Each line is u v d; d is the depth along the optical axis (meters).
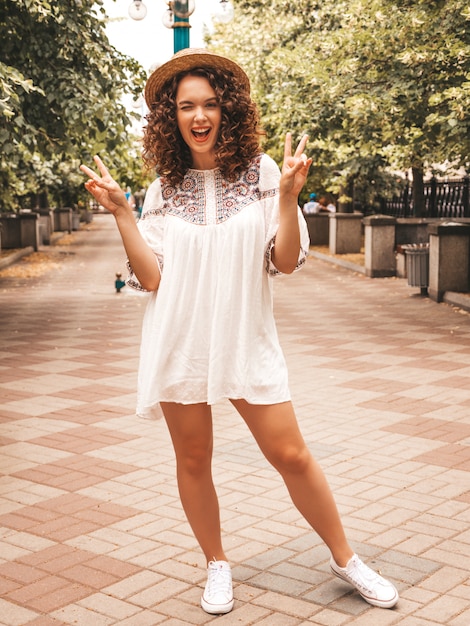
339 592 3.35
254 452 5.32
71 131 11.41
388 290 15.36
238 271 3.07
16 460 5.22
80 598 3.34
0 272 20.27
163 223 3.20
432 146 13.34
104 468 5.04
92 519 4.21
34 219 26.83
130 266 3.14
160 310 3.12
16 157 10.61
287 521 4.14
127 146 12.74
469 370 7.88
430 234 13.59
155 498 4.51
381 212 25.45
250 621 3.13
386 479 4.73
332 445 5.43
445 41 11.13
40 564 3.67
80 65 11.09
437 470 4.89
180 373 3.10
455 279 13.24
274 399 3.10
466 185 19.08
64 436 5.78
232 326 3.07
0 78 8.98
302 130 14.26
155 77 3.16
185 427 3.18
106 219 63.62
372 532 3.96
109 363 8.57
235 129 3.10
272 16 21.23
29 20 10.45
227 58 3.09
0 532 4.04
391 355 8.73
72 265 22.75
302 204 31.48
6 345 9.78
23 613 3.21
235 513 4.25
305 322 11.39
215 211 3.09
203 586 3.44
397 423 5.97
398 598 3.26
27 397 7.02
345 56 12.95
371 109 12.08
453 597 3.28
